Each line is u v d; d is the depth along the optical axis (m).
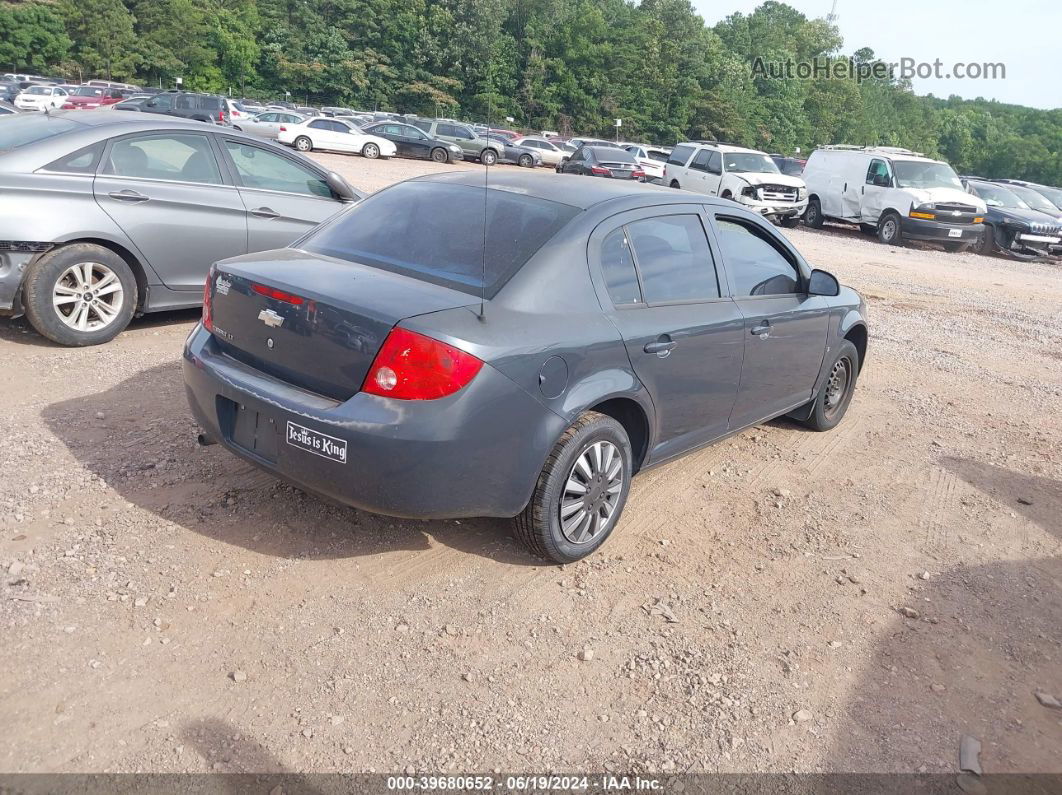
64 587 3.23
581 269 3.61
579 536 3.75
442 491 3.18
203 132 6.71
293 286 3.33
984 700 3.17
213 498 4.02
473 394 3.12
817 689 3.13
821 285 4.97
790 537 4.32
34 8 74.81
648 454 4.07
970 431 6.23
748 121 92.38
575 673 3.08
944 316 10.69
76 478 4.08
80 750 2.50
